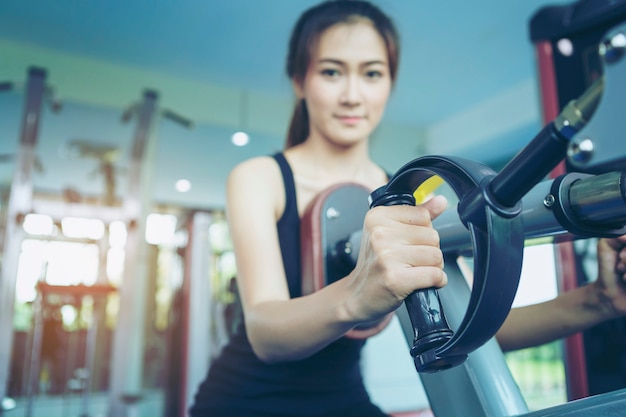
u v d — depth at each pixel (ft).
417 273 1.02
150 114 11.87
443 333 0.97
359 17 2.34
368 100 2.34
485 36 12.89
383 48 2.37
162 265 15.11
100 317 13.83
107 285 11.37
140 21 12.38
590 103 0.80
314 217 1.92
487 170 0.92
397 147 17.31
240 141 15.61
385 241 1.05
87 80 14.02
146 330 14.23
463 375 1.36
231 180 2.25
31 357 11.22
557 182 1.10
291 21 12.12
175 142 15.12
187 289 13.71
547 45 3.20
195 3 11.64
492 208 0.87
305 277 1.95
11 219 10.94
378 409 2.42
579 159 1.23
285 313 1.57
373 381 14.69
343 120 2.33
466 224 0.91
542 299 1.94
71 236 12.52
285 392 2.19
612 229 1.09
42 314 11.43
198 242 13.97
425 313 1.00
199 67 14.42
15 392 12.78
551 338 1.75
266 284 1.96
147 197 13.56
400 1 11.51
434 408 1.41
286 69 2.70
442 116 17.13
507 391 1.34
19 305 13.14
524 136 15.84
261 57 13.83
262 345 1.74
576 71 3.04
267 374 2.21
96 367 13.62
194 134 15.11
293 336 1.52
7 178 13.75
